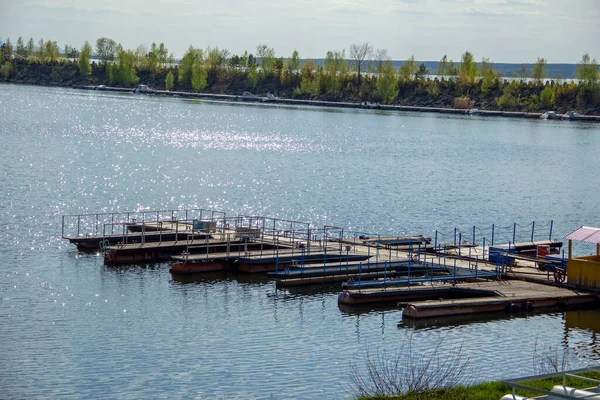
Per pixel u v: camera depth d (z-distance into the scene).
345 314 69.06
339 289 78.19
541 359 57.22
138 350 57.75
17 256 85.88
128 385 51.06
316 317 67.88
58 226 103.31
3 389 49.72
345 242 93.56
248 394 49.78
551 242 98.94
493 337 62.91
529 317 69.06
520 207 141.25
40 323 63.44
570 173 190.38
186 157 193.75
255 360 56.22
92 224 106.44
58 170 156.50
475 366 55.44
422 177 173.50
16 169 153.25
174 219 111.81
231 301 72.38
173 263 82.00
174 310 68.69
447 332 64.12
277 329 64.12
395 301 73.69
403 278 79.81
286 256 84.88
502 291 73.88
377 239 97.12
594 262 74.38
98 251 90.00
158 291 74.75
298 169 179.38
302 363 55.75
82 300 70.50
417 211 132.50
